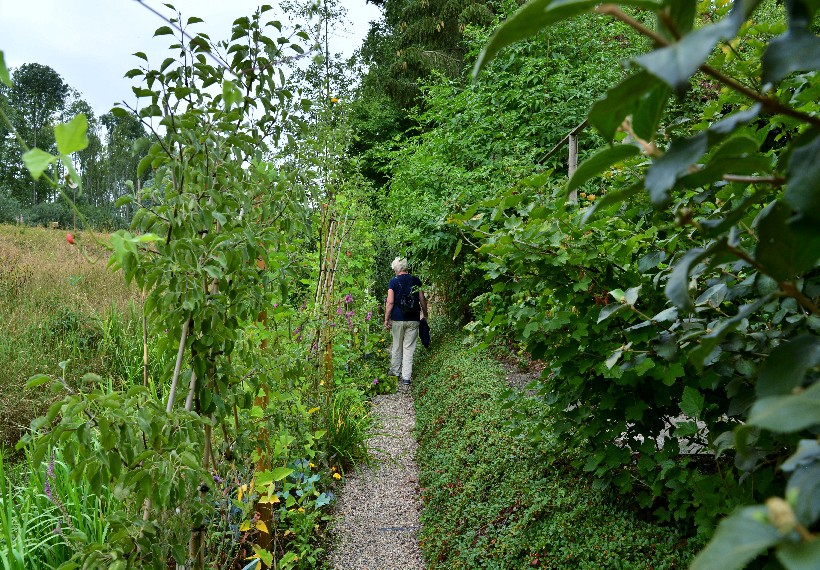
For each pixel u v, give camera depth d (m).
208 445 2.36
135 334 6.47
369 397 7.16
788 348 0.54
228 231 2.29
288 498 3.42
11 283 8.37
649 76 0.46
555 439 3.56
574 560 2.64
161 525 1.87
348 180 6.27
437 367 7.57
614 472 3.00
